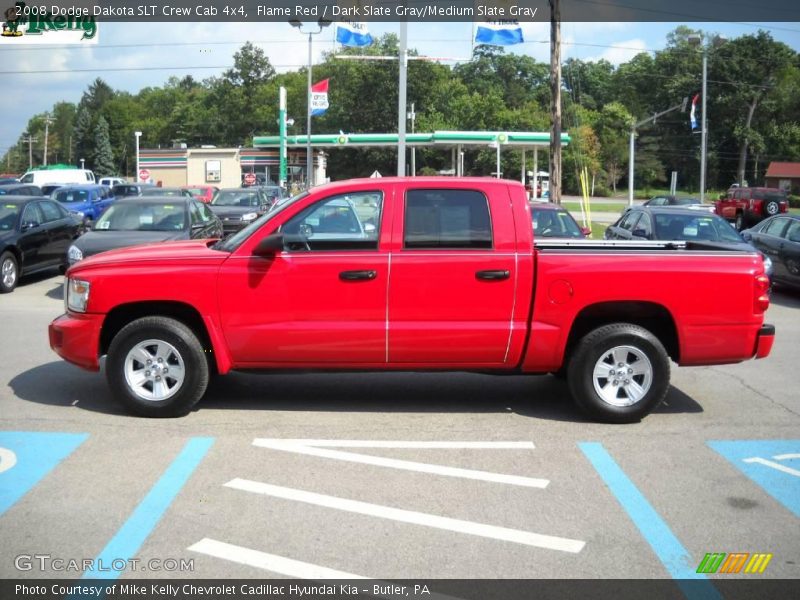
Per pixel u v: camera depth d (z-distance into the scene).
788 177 83.88
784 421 6.99
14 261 14.73
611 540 4.55
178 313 6.92
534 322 6.65
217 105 99.50
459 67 107.38
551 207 14.03
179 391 6.71
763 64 90.19
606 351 6.75
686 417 7.10
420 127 76.56
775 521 4.84
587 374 6.75
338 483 5.37
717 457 6.00
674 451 6.14
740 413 7.24
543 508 5.00
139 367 6.77
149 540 4.49
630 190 38.03
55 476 5.44
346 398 7.56
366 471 5.61
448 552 4.38
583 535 4.61
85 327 6.73
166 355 6.73
